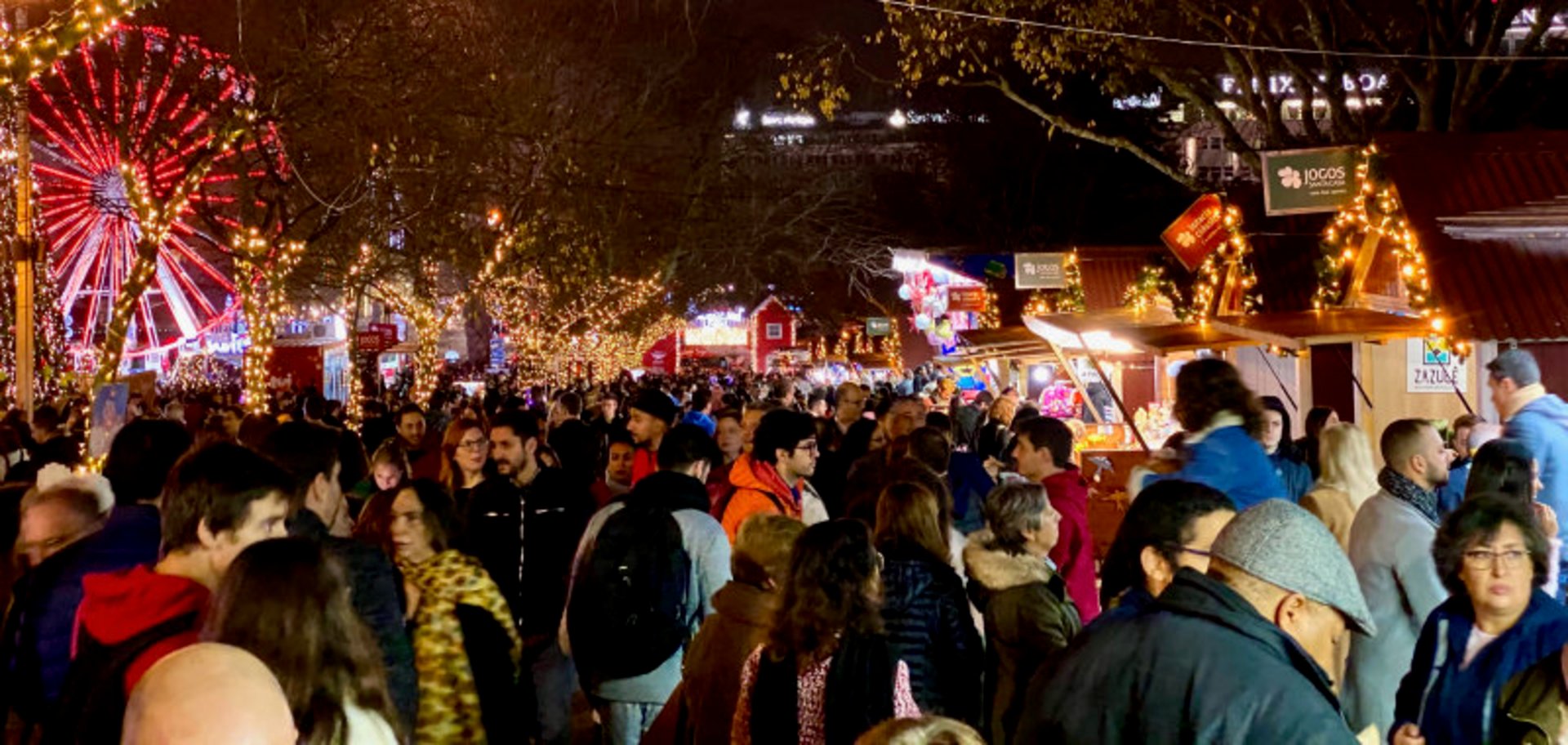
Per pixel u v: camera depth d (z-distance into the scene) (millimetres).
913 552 5250
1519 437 7301
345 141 20703
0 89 9023
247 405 18875
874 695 4418
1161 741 3119
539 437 9453
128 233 34031
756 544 5348
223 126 17109
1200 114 36062
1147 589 4086
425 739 5137
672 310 64562
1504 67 21141
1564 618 4266
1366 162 15766
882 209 55969
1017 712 5031
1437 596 5547
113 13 9023
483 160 28016
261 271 19000
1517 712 3896
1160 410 19656
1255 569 3285
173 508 3965
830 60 21844
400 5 18984
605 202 41688
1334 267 16875
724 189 49750
